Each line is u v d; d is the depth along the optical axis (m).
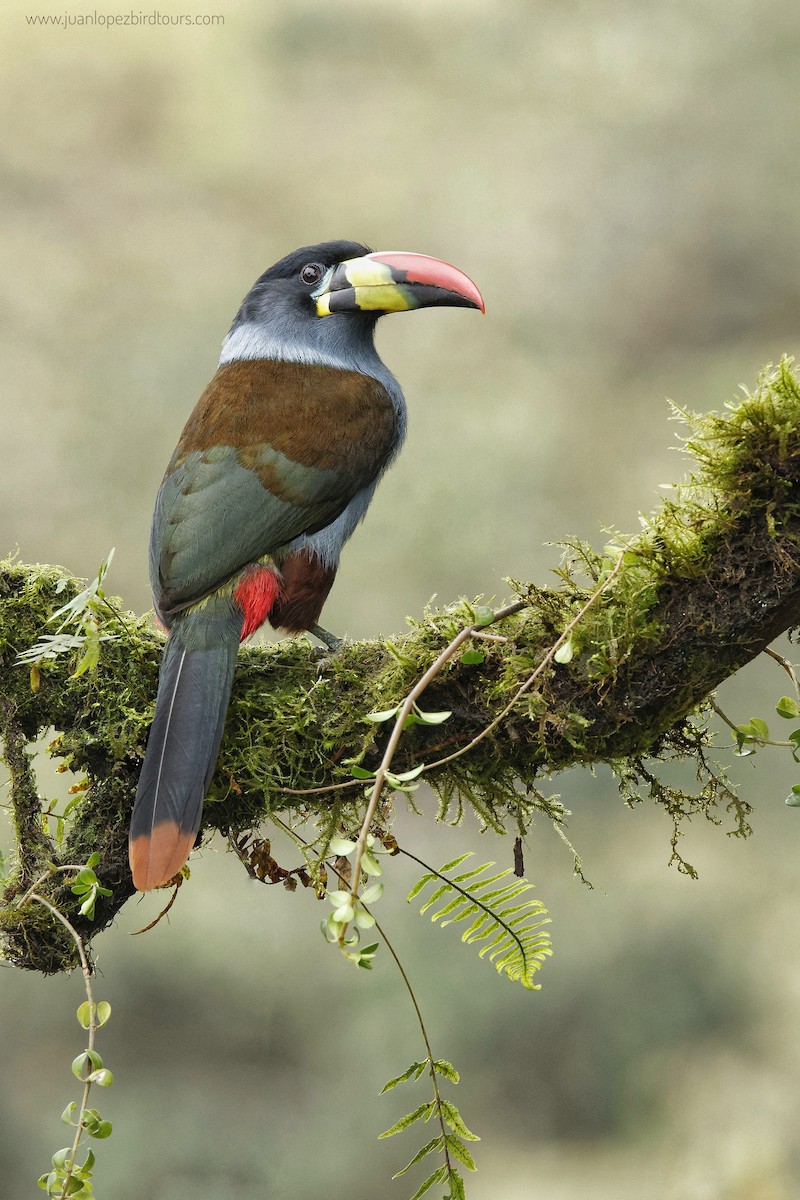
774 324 21.38
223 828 5.27
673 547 4.57
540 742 4.77
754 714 14.84
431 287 7.41
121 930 13.97
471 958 13.55
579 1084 13.02
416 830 14.20
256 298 7.56
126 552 17.98
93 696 5.26
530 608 4.83
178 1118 12.92
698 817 15.02
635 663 4.67
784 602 4.53
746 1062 13.09
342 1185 12.38
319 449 6.51
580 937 13.81
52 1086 13.27
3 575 5.34
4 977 13.81
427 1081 12.92
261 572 6.32
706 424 4.57
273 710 5.09
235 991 13.79
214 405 6.70
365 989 13.60
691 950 13.68
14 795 5.26
